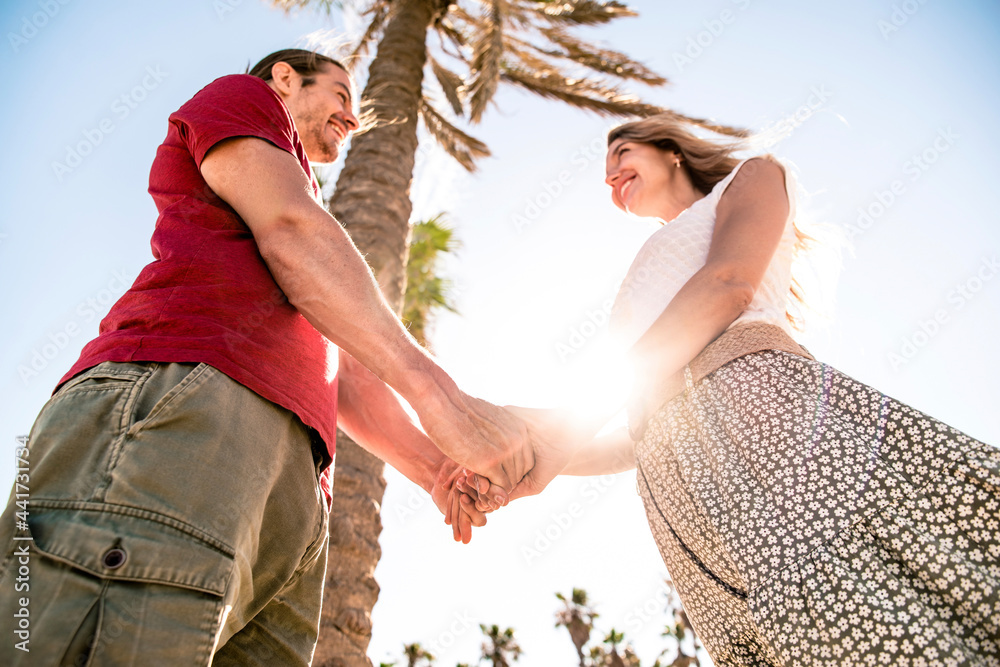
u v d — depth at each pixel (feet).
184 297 3.81
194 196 4.31
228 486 3.40
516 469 5.28
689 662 83.51
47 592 2.82
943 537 3.41
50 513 3.03
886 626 3.28
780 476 3.94
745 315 4.76
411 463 6.37
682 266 5.17
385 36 24.26
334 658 11.28
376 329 4.10
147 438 3.28
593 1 28.45
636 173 6.69
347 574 12.16
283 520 3.90
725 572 4.23
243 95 4.47
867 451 3.80
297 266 3.99
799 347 4.90
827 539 3.63
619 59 29.55
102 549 2.93
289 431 3.95
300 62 6.41
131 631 2.85
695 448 4.48
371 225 17.66
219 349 3.68
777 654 3.57
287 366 4.02
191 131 4.28
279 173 4.15
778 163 5.34
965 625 3.23
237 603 3.59
